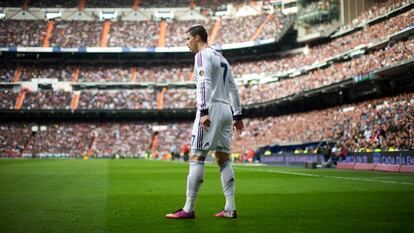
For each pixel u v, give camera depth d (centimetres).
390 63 4412
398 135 3500
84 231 529
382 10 5084
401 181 1496
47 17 8650
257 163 4706
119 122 7794
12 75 7825
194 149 630
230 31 7981
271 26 7656
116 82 7875
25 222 602
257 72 7269
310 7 6309
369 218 608
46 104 7519
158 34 8338
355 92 5400
